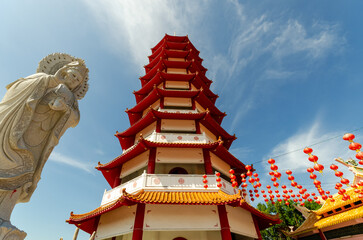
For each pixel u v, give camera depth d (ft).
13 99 16.66
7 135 15.08
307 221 68.64
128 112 68.59
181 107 64.75
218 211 38.63
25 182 15.67
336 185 26.68
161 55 85.05
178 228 35.53
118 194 45.06
